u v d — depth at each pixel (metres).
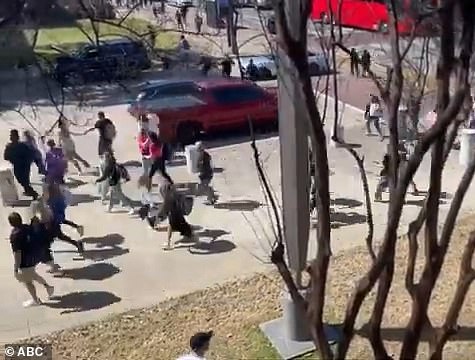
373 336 2.77
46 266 11.04
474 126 13.90
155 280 10.47
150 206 12.71
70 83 14.36
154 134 13.66
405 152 6.80
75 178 15.35
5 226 13.05
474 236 2.63
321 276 2.61
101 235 12.20
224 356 8.30
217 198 13.69
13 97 18.34
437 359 2.80
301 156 7.25
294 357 8.14
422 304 2.71
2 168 14.43
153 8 13.30
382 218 12.12
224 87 18.03
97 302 9.92
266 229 11.98
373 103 16.69
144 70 20.98
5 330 9.32
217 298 9.75
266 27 3.91
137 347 8.68
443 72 2.46
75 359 8.52
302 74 2.35
